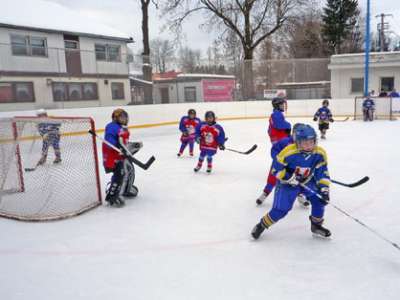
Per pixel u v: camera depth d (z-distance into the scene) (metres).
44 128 5.04
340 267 2.73
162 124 14.55
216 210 4.20
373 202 4.30
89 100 13.06
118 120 4.32
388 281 2.51
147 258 2.98
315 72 17.84
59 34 18.00
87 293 2.46
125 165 4.34
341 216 3.85
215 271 2.73
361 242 3.17
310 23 22.91
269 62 17.44
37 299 2.41
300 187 3.17
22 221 3.96
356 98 15.81
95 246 3.25
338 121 15.40
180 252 3.08
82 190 4.76
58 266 2.88
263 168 6.52
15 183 4.98
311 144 2.93
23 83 11.67
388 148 8.36
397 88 19.05
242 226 3.65
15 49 11.60
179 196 4.83
